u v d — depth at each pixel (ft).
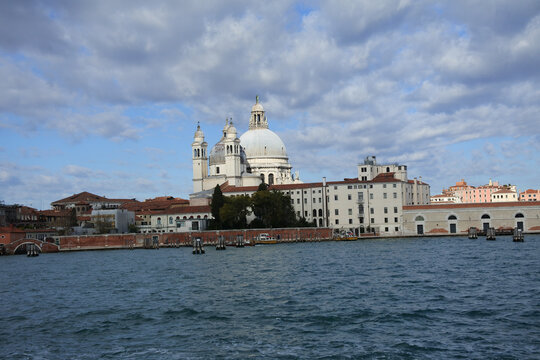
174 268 382.83
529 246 493.36
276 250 544.62
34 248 616.80
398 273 310.45
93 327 198.39
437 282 271.08
